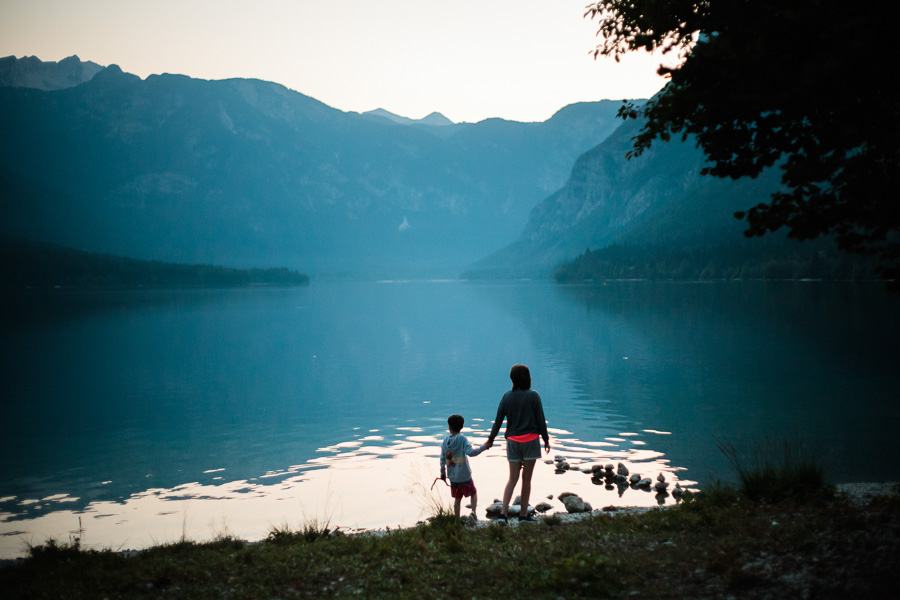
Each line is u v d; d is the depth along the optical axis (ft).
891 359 151.53
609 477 63.98
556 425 92.53
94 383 158.51
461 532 34.06
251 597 24.63
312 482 68.85
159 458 83.66
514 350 208.64
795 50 20.01
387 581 26.03
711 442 79.92
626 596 22.43
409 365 182.19
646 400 111.65
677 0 25.18
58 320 408.26
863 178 22.13
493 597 23.41
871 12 17.76
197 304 637.71
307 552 31.22
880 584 20.11
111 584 26.45
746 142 24.49
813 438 79.87
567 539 30.68
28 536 53.57
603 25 29.30
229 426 104.53
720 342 200.75
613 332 253.85
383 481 67.97
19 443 94.89
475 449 39.96
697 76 22.34
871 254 24.12
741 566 23.81
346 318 413.80
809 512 31.07
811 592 20.79
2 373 178.29
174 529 54.49
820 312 299.79
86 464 81.20
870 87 19.25
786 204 25.08
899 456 70.23
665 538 29.78
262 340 271.90
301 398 131.54
